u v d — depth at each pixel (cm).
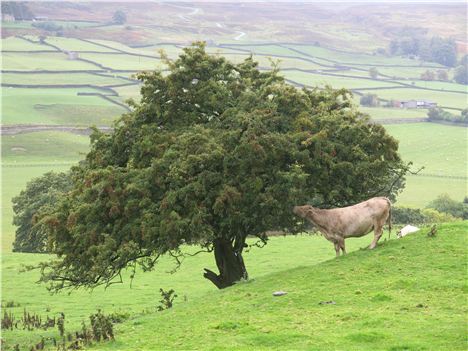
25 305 8256
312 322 4000
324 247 10831
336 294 4484
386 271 4766
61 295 8812
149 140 5994
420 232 5531
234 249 6412
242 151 5609
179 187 5644
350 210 5291
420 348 3378
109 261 5688
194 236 5672
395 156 6191
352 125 6103
